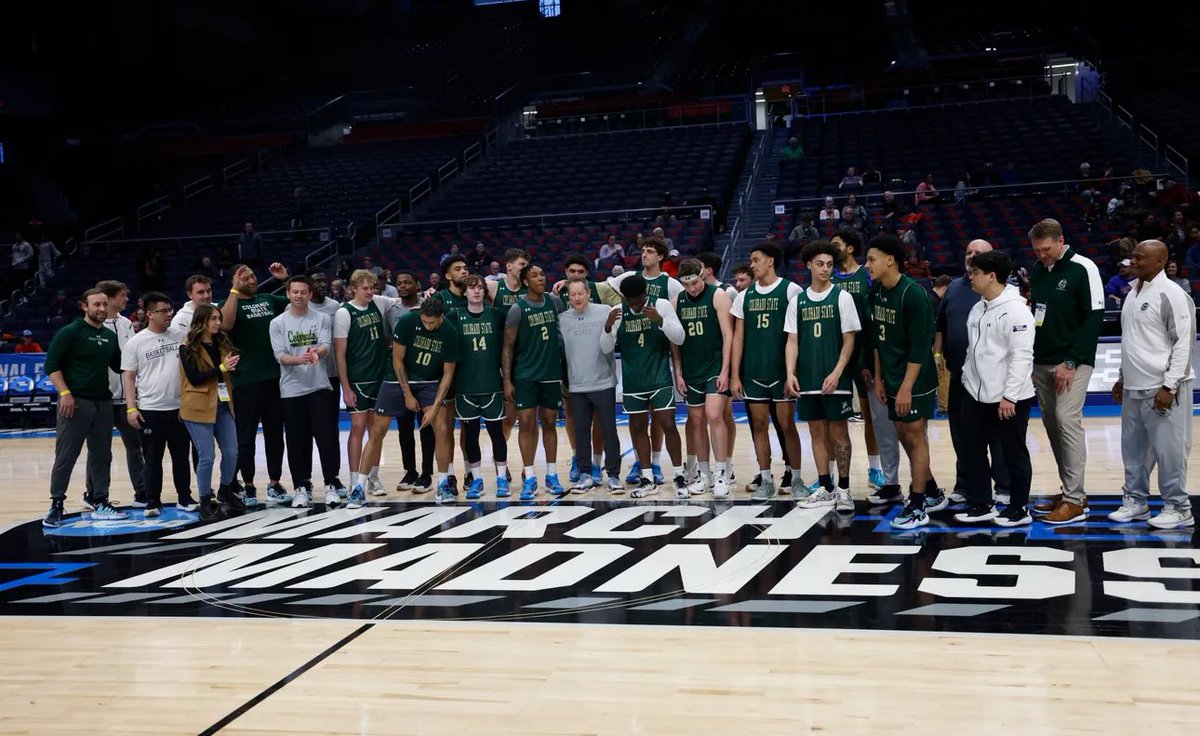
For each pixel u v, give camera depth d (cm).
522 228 1789
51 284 1770
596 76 2861
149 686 314
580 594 407
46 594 438
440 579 439
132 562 500
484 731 270
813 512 567
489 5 3306
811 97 2361
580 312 639
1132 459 512
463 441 662
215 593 429
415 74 2995
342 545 518
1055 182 1575
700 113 2362
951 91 2266
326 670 324
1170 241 1360
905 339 514
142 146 2409
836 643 334
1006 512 508
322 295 664
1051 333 519
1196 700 277
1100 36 2716
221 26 2709
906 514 514
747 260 1620
